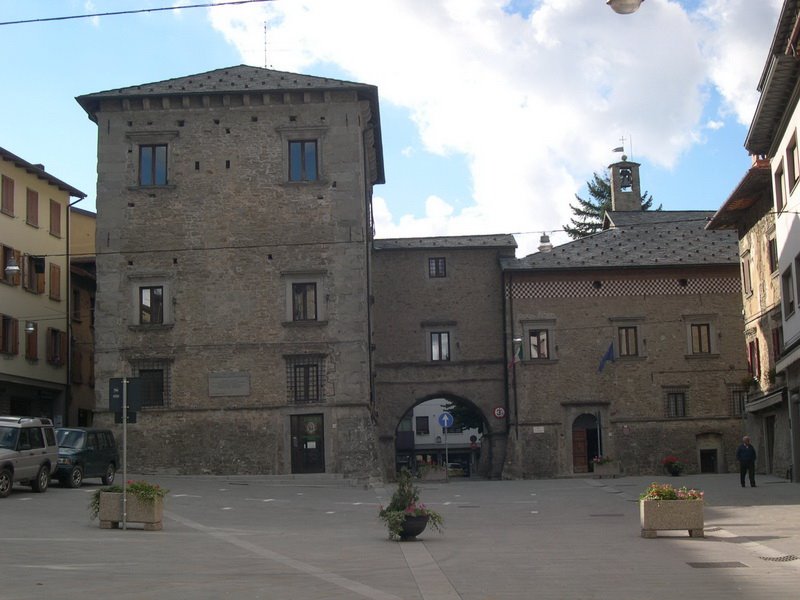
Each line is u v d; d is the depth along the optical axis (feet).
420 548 65.62
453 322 189.06
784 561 56.90
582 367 184.85
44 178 178.29
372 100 154.71
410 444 314.96
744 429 183.01
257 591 46.47
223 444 144.56
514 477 181.06
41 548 62.59
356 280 147.02
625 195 230.89
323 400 144.56
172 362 146.61
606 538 70.49
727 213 163.43
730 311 186.50
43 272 175.52
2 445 101.40
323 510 99.45
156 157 151.33
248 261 148.15
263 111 151.12
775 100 119.85
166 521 84.84
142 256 148.87
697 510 69.67
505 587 48.21
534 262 188.44
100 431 123.44
